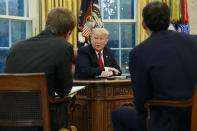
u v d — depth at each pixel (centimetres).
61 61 208
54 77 210
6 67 216
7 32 489
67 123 226
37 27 482
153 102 184
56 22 221
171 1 542
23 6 512
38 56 208
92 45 399
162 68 182
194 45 187
